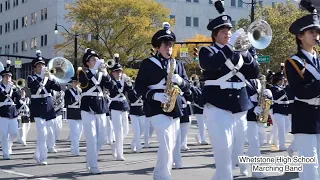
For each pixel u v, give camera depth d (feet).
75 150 51.42
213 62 24.22
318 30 23.99
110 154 51.44
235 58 25.11
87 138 38.09
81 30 160.97
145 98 29.76
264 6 162.71
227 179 24.66
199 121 63.21
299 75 23.63
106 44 159.63
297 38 24.61
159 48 30.40
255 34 24.93
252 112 36.17
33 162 45.24
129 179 35.24
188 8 224.74
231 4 234.17
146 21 158.10
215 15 231.50
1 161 46.09
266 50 139.95
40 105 43.65
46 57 210.59
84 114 38.22
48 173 38.42
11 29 247.29
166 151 28.94
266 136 64.54
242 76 25.63
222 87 25.07
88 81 38.47
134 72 155.84
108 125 45.93
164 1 218.79
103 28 158.81
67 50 164.66
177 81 29.07
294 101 24.71
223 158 24.77
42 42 216.33
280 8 152.97
